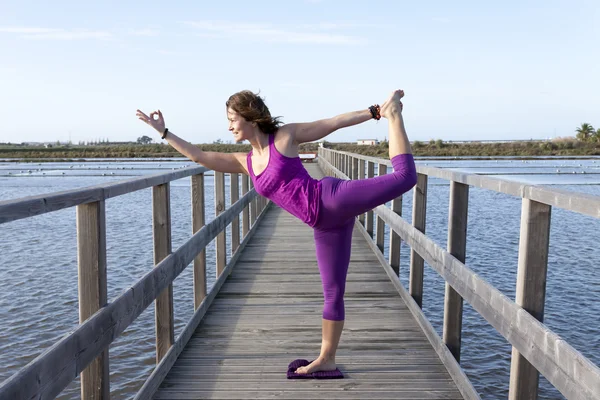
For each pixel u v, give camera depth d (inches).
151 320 362.9
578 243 592.7
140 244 606.5
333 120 109.2
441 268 132.3
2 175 1895.9
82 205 92.7
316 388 125.3
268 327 169.5
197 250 162.2
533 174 1626.5
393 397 120.6
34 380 67.8
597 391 61.6
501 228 690.2
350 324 171.2
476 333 328.5
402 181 104.0
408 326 169.0
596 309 367.2
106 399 94.8
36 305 392.5
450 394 122.0
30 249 599.5
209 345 153.9
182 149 115.3
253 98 105.3
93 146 7529.5
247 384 128.0
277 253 289.6
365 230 331.0
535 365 78.1
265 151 108.3
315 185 107.7
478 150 4227.4
